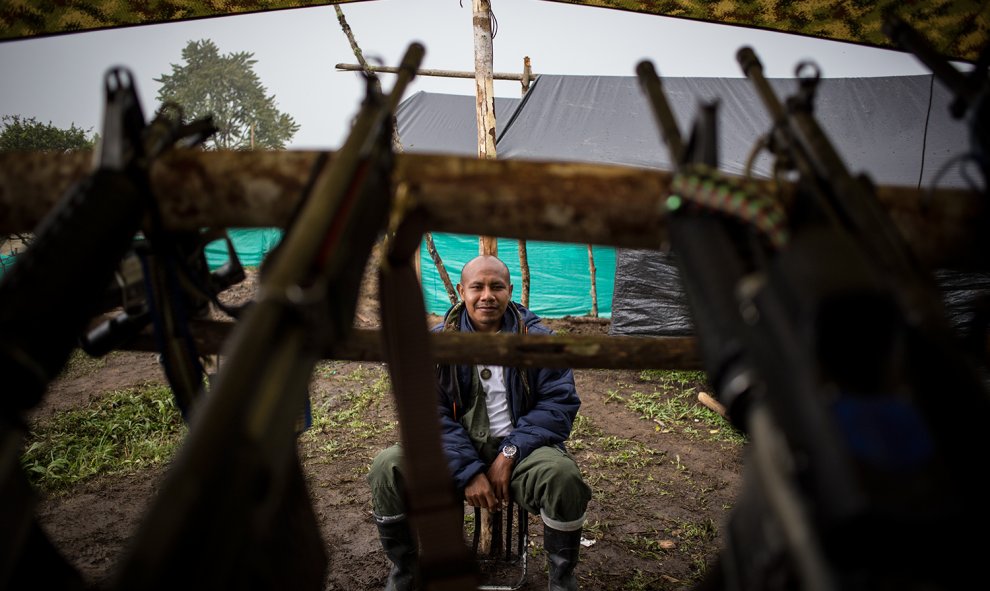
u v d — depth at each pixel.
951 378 0.65
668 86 10.73
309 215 0.89
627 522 4.41
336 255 0.88
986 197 1.35
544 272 11.13
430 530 1.57
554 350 2.07
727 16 2.85
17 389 0.93
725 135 9.85
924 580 0.56
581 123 10.41
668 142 1.18
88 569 4.04
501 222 1.39
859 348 0.66
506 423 3.29
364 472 5.28
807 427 0.62
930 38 2.58
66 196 1.16
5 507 0.85
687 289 0.98
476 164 1.39
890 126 10.01
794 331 0.68
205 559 0.58
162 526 0.56
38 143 17.30
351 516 4.56
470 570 1.62
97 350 1.63
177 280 1.48
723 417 6.39
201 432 0.63
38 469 5.30
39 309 1.01
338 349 2.05
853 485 0.55
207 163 1.42
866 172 1.10
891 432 0.59
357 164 1.04
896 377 0.65
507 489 3.13
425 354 1.48
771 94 1.28
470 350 2.07
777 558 0.69
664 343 2.07
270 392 0.71
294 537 1.60
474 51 5.77
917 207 1.43
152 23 2.72
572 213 1.38
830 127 10.09
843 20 2.71
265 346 0.73
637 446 5.77
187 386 1.54
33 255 1.05
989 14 2.44
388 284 1.45
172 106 1.45
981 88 1.32
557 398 3.25
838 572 0.58
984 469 0.58
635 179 1.39
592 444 5.84
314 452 5.71
